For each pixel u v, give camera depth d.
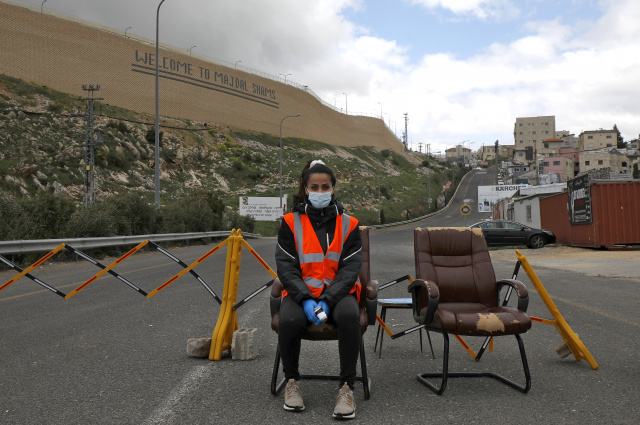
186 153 81.12
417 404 3.62
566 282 11.01
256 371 4.50
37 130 62.75
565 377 4.25
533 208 32.69
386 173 123.44
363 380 3.76
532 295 9.08
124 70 85.19
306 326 3.65
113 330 6.28
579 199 22.88
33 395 3.83
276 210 58.47
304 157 104.88
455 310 4.52
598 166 98.00
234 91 104.19
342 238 3.83
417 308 4.40
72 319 7.03
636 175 91.94
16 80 71.31
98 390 3.95
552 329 6.30
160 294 9.55
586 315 7.11
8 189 47.28
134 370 4.52
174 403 3.64
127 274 12.82
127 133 75.38
